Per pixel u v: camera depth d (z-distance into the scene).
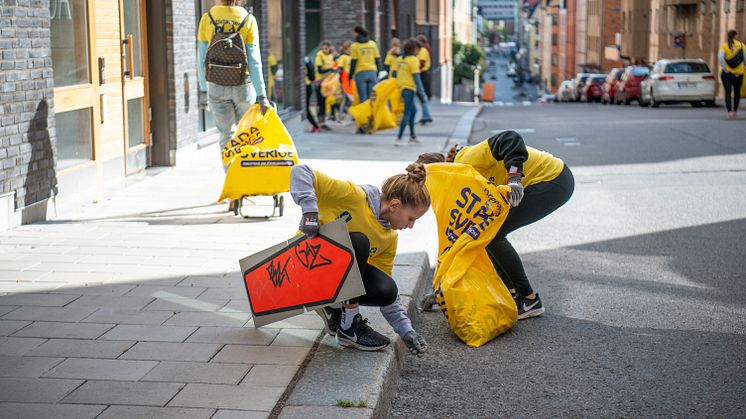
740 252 7.75
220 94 8.91
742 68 20.64
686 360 5.06
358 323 4.69
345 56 20.08
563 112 28.88
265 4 15.73
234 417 3.78
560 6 120.69
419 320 5.84
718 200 10.27
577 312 6.00
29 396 3.99
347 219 4.64
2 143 7.26
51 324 5.03
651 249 7.93
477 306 5.36
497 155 5.51
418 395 4.57
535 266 7.35
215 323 5.10
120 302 5.48
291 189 4.52
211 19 8.74
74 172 8.87
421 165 4.68
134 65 10.68
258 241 7.27
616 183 11.61
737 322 5.75
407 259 6.72
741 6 35.50
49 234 7.39
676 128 18.41
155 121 11.23
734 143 15.43
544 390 4.64
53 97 8.16
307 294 4.71
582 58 97.69
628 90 37.22
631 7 61.91
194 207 8.80
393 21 36.06
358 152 14.27
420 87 15.80
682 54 48.56
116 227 7.75
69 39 8.85
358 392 4.09
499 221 5.43
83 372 4.29
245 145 8.16
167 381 4.19
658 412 4.34
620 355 5.15
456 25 80.69
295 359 4.53
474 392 4.61
